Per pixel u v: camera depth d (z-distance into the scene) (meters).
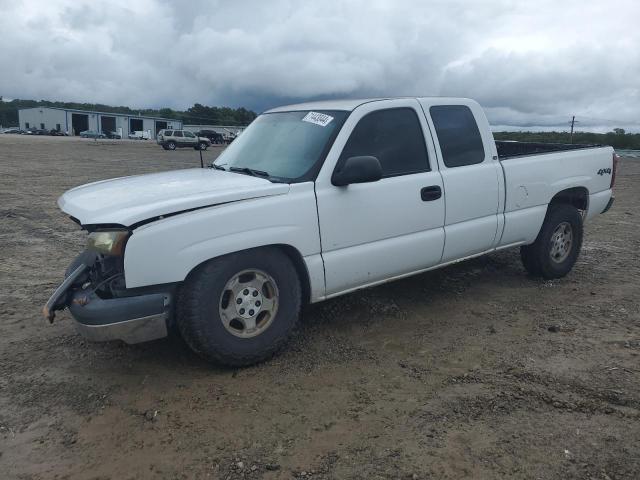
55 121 91.00
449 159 5.00
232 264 3.76
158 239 3.50
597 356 4.10
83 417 3.39
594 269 6.69
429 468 2.83
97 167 23.38
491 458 2.90
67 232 8.95
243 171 4.58
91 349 4.34
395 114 4.72
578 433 3.10
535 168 5.64
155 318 3.55
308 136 4.50
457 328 4.76
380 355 4.23
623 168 23.45
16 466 2.93
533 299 5.52
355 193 4.31
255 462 2.92
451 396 3.56
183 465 2.91
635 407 3.36
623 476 2.73
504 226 5.40
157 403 3.54
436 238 4.85
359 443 3.07
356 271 4.39
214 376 3.89
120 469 2.89
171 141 44.88
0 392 3.70
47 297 5.61
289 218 3.97
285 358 4.17
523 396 3.53
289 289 4.06
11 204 11.80
